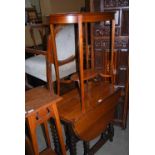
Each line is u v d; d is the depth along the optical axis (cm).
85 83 187
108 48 175
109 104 161
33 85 239
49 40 141
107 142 183
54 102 117
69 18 111
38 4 363
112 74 171
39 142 186
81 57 121
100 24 170
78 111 138
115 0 157
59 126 127
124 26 164
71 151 148
